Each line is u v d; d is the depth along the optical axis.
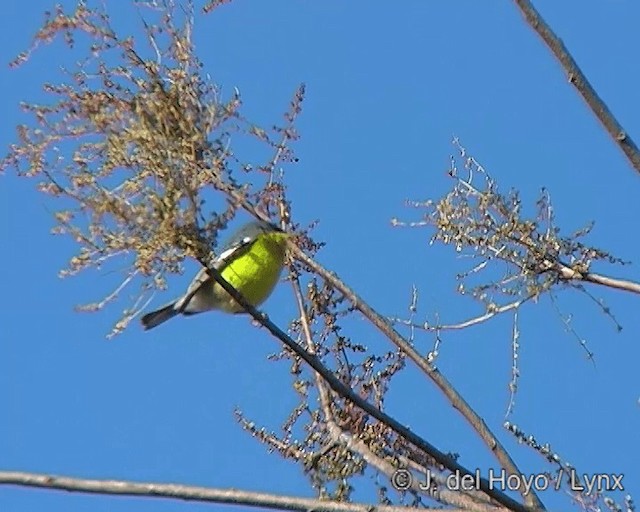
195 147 10.71
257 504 9.45
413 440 11.02
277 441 13.31
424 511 9.95
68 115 10.59
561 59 10.79
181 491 9.32
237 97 11.04
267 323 11.13
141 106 10.63
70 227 10.27
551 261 12.55
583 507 11.11
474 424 11.73
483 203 12.66
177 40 10.98
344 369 13.48
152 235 10.34
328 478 12.92
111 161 10.44
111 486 9.18
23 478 9.09
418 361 12.24
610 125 10.75
